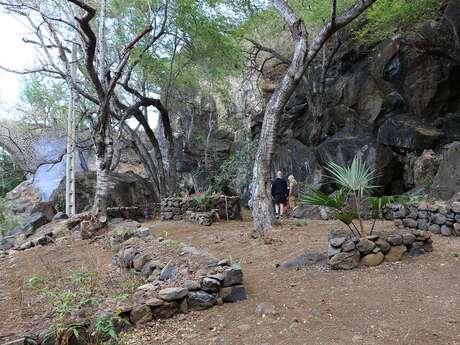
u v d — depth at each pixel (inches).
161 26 522.0
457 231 242.7
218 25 568.1
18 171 878.4
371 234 198.8
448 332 118.6
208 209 436.5
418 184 519.5
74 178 579.5
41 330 129.9
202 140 903.1
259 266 214.1
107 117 387.2
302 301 151.6
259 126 853.2
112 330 119.3
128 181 622.2
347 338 118.8
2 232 511.5
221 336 125.3
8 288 208.7
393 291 155.4
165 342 123.0
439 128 576.4
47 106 672.4
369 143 584.7
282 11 319.9
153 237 250.5
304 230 299.0
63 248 312.0
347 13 288.2
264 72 842.2
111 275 206.2
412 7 517.0
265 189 312.7
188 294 146.5
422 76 593.6
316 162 637.9
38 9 362.6
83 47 378.0
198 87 808.3
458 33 532.7
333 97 712.4
